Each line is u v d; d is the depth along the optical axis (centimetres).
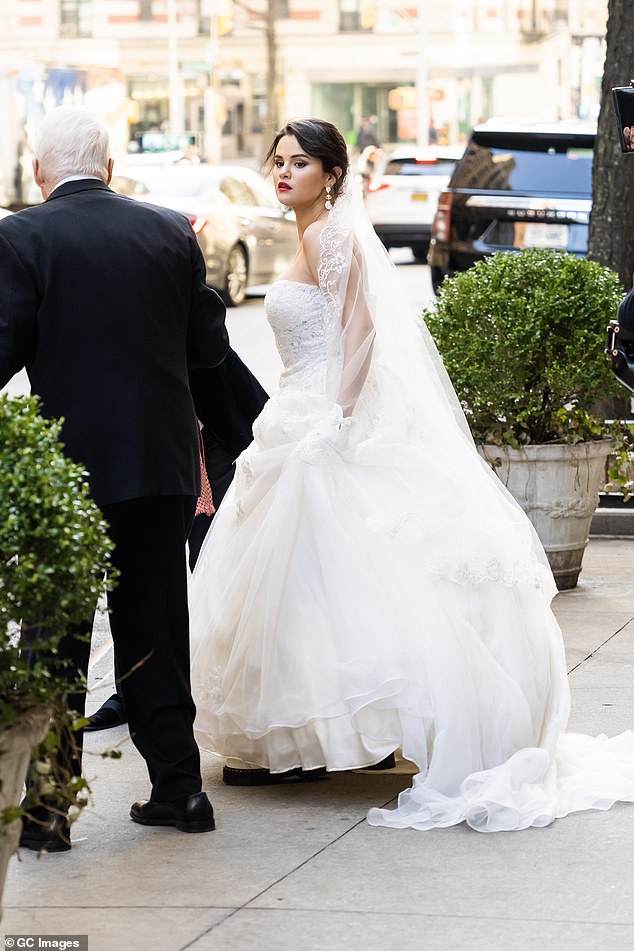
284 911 666
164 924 654
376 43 9062
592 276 1252
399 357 857
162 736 777
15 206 4828
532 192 2584
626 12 1666
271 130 8681
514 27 9031
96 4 8819
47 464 563
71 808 773
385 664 783
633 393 1248
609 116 1689
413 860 725
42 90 4872
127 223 761
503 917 654
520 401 1255
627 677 1035
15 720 543
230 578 855
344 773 866
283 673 802
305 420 828
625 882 693
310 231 838
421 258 4678
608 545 1511
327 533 805
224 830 774
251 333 2975
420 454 833
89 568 569
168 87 8925
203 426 1008
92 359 743
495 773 786
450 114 9131
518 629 827
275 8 9044
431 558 808
